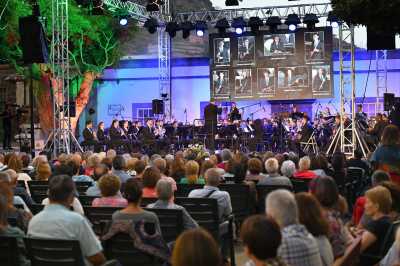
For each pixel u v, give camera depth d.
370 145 20.55
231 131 23.58
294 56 27.73
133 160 11.16
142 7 26.44
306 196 4.67
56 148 19.70
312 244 4.21
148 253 5.71
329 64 27.42
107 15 29.02
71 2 27.30
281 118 24.09
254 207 9.73
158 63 30.02
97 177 9.76
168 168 11.70
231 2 23.34
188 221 6.87
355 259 5.22
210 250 2.92
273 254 3.48
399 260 4.90
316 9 25.48
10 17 25.91
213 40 28.44
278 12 25.61
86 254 5.32
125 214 5.89
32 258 5.24
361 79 28.75
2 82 29.92
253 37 28.05
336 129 20.94
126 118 31.45
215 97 28.44
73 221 5.28
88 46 29.48
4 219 5.44
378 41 18.56
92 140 24.09
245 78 28.16
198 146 20.81
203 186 9.12
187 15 26.88
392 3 14.09
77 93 29.55
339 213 5.48
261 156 13.62
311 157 11.75
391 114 19.39
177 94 30.66
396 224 5.84
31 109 21.45
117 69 31.53
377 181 7.34
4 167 10.30
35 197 9.31
